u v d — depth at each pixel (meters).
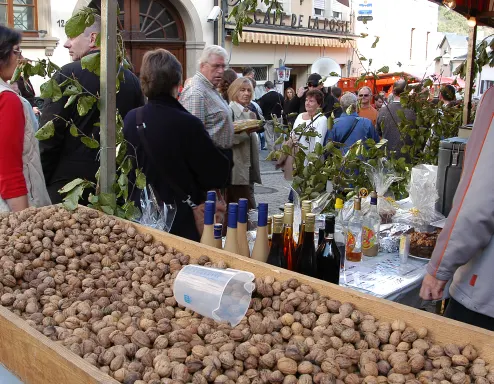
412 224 3.06
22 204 2.69
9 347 1.55
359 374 1.42
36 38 9.98
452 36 16.39
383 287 2.32
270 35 16.16
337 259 2.33
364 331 1.57
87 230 2.31
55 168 3.42
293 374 1.35
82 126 3.32
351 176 3.52
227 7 14.07
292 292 1.75
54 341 1.46
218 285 1.65
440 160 3.47
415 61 26.55
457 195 1.98
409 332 1.52
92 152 3.35
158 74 2.85
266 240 2.36
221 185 3.03
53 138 3.29
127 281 1.93
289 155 3.56
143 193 2.92
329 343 1.48
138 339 1.47
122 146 2.69
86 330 1.56
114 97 2.61
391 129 5.56
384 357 1.45
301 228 2.40
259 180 5.17
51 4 10.19
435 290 2.05
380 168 3.43
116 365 1.37
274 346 1.47
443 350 1.45
